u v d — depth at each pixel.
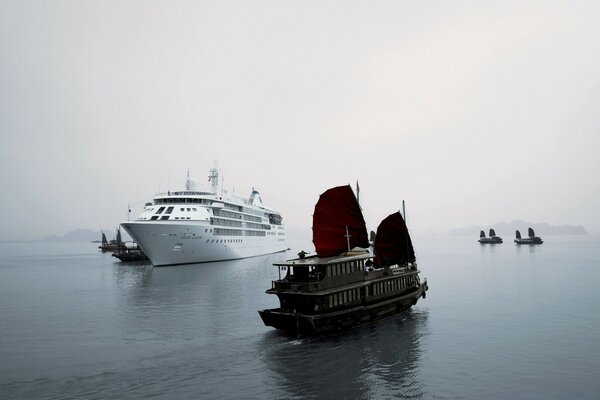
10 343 25.42
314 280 27.70
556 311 34.28
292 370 20.17
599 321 30.44
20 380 19.00
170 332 27.70
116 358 22.17
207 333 27.33
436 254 136.38
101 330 28.59
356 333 27.34
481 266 81.75
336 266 28.22
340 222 32.12
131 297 43.06
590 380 18.64
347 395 17.12
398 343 24.86
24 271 84.00
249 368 20.50
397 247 39.06
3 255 178.12
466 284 53.66
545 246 176.75
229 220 88.31
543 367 20.44
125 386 18.25
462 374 19.53
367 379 18.95
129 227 69.19
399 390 17.66
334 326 26.47
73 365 21.08
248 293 44.53
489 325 29.56
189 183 87.88
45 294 47.28
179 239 74.44
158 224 71.25
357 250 32.22
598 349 23.42
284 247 136.38
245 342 25.08
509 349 23.58
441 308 36.50
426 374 19.58
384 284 32.38
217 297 42.09
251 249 100.88
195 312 34.47
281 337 26.25
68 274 73.31
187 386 18.23
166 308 36.53
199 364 21.12
